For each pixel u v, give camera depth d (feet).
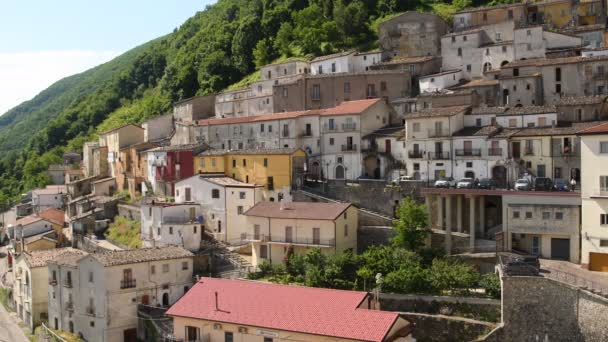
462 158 294.87
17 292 334.85
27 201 556.51
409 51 451.12
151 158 406.21
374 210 300.61
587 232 230.27
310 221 266.36
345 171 341.82
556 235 242.17
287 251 271.08
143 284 262.26
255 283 227.81
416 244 256.52
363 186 304.50
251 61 582.76
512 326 199.72
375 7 552.00
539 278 197.88
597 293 192.03
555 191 248.73
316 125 353.51
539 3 427.33
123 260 260.21
